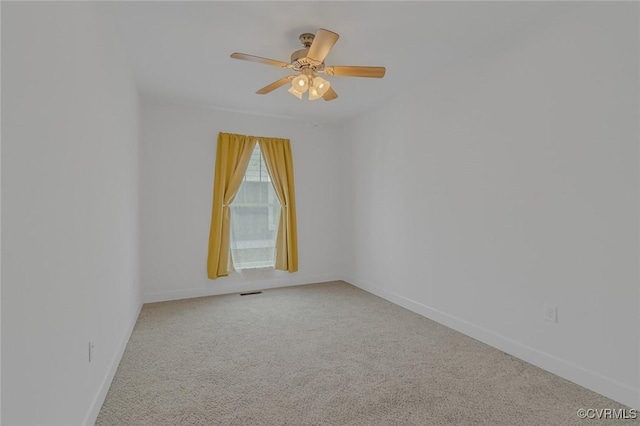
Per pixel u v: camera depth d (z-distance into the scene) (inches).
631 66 73.9
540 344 92.7
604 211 78.7
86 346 63.7
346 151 195.2
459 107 118.2
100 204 74.7
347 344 109.2
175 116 163.3
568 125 85.6
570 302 85.5
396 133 152.0
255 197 180.7
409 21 92.2
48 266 46.2
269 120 183.8
